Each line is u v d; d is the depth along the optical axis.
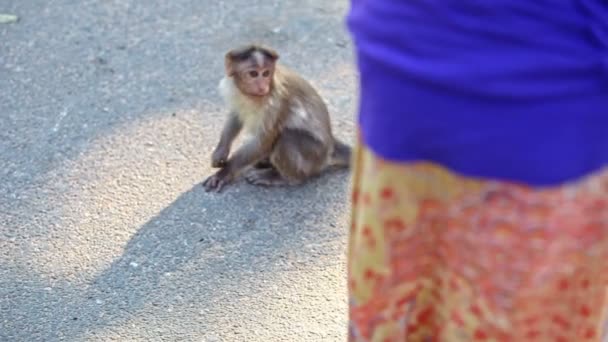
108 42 6.16
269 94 4.86
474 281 2.36
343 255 4.46
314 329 4.03
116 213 4.75
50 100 5.62
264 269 4.38
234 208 4.79
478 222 2.23
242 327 4.05
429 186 2.24
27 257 4.48
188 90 5.69
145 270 4.38
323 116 5.02
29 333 4.06
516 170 2.08
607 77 1.98
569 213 2.18
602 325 2.60
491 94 1.99
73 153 5.18
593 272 2.36
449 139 2.08
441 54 2.01
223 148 5.02
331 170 5.10
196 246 4.54
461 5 1.97
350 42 6.11
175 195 4.88
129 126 5.38
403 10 2.03
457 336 2.52
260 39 6.16
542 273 2.29
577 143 2.05
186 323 4.09
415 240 2.38
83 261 4.45
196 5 6.52
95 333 4.05
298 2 6.52
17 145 5.25
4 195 4.88
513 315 2.38
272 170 5.01
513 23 1.95
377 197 2.31
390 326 2.58
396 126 2.13
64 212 4.76
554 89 1.98
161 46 6.11
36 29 6.31
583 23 1.96
